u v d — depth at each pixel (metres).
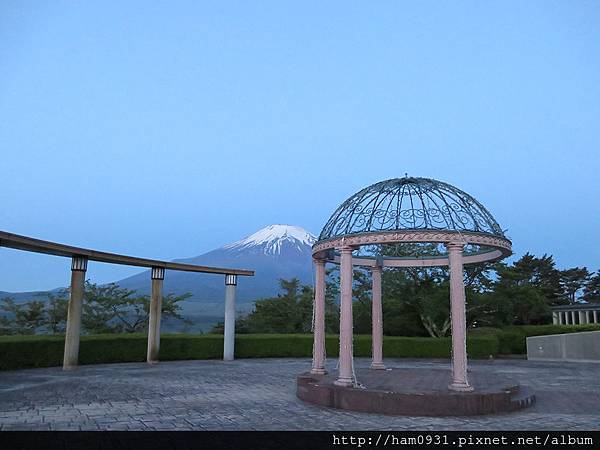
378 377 12.30
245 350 25.55
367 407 9.20
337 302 32.38
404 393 9.01
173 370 18.08
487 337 28.75
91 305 29.92
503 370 20.23
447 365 21.28
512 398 9.80
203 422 8.17
